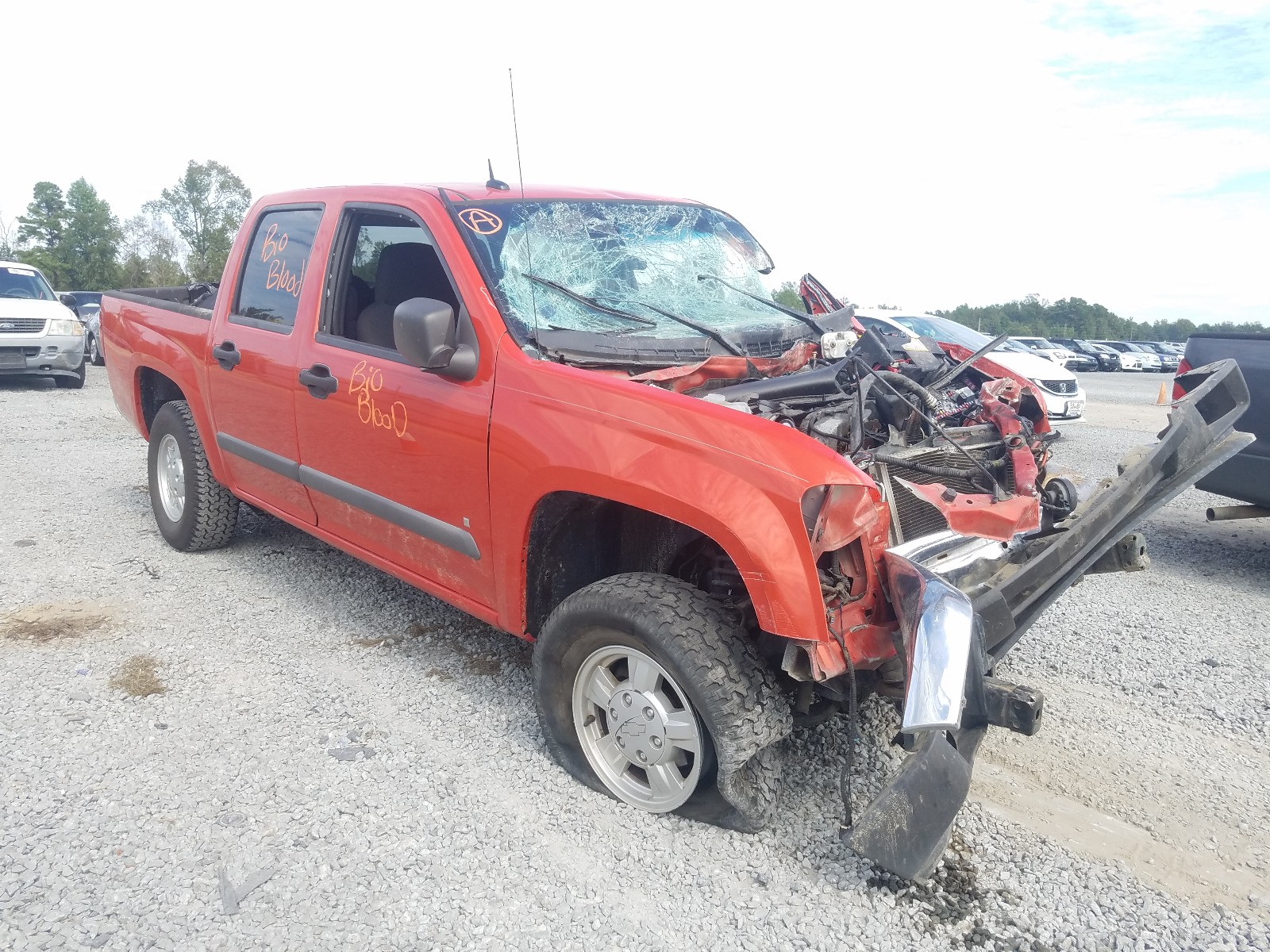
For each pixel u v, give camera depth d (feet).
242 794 9.87
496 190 12.89
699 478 8.54
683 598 9.02
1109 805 10.37
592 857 9.07
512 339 10.58
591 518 10.84
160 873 8.57
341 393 12.48
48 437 30.96
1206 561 20.53
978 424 12.44
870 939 8.07
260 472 14.98
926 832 7.93
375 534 12.79
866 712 12.19
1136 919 8.44
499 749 11.01
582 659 9.93
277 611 15.11
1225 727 12.34
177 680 12.53
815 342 12.83
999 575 10.00
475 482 10.64
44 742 10.76
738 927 8.18
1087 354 140.46
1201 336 19.07
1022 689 8.52
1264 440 17.78
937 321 43.19
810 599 8.16
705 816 9.57
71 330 45.14
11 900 8.13
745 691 8.66
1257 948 8.09
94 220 261.44
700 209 14.89
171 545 18.06
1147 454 10.98
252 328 14.62
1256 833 9.93
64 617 14.52
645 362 11.02
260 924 7.98
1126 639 15.44
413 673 12.99
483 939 7.91
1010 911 8.50
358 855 8.95
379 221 12.87
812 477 8.16
